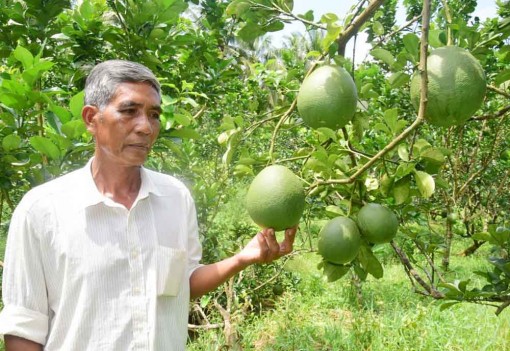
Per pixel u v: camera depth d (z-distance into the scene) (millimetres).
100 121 1652
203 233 5055
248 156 2336
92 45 3385
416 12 3988
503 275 2219
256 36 2096
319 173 2037
